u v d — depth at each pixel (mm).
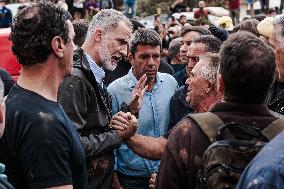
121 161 4141
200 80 3062
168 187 2553
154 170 4156
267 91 2568
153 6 24156
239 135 2482
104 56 3787
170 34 11242
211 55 3074
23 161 2516
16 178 2566
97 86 3459
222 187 2385
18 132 2533
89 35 3826
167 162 2574
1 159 2568
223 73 2562
